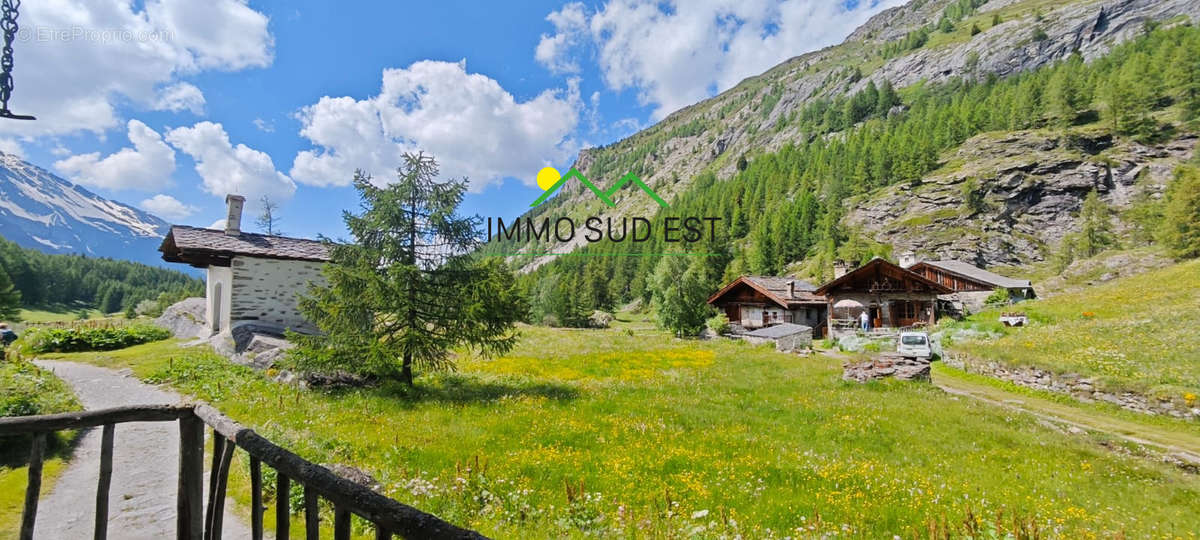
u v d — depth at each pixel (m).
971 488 9.60
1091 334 26.56
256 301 23.70
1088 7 190.62
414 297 16.66
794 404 17.31
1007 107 140.62
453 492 7.55
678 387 20.39
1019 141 121.44
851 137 172.38
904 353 30.28
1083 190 104.56
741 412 15.78
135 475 7.67
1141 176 102.88
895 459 11.44
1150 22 162.12
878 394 19.56
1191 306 29.16
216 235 24.64
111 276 141.75
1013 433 14.12
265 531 5.82
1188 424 16.58
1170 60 129.50
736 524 7.10
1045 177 108.88
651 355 32.75
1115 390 18.98
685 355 33.09
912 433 13.74
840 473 9.91
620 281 128.62
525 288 18.53
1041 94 138.00
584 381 21.48
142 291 126.50
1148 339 24.02
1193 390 17.48
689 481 8.98
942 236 107.19
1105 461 11.91
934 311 45.31
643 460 10.02
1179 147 105.75
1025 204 108.31
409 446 10.13
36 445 3.56
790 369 26.56
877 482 9.54
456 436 11.24
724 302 57.69
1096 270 67.62
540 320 74.56
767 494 8.66
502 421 12.82
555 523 6.93
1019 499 9.12
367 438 10.44
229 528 5.84
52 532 5.71
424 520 2.33
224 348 21.19
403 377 17.38
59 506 6.43
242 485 7.01
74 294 121.38
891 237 113.94
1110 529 8.06
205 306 32.34
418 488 7.47
